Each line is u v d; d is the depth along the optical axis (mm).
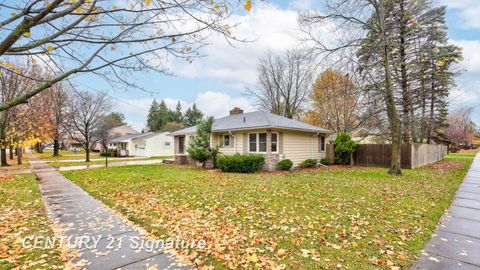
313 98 24656
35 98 16203
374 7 10539
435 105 19844
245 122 15141
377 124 16234
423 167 15172
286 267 3115
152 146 32688
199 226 4582
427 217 5035
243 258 3348
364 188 8055
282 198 6680
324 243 3809
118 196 7188
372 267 3121
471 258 3346
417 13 12375
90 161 22781
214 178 10586
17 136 15438
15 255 3416
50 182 10148
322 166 15750
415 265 3172
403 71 16500
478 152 36719
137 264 3234
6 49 1854
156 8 2434
